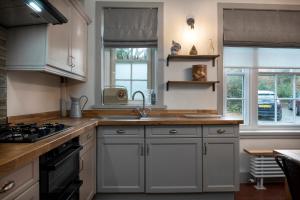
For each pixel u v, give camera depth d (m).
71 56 2.63
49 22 1.98
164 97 3.44
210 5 3.47
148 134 2.76
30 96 2.51
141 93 3.38
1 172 0.93
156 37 3.41
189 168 2.78
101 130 2.77
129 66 3.62
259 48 3.57
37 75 2.65
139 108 3.38
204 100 3.47
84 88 3.41
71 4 2.60
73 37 2.70
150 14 3.43
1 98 2.03
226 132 2.79
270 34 3.50
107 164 2.77
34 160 1.25
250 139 3.55
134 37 3.41
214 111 3.47
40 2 1.56
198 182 2.78
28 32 2.07
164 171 2.77
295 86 3.66
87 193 2.38
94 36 3.40
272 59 3.59
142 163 2.77
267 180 3.46
